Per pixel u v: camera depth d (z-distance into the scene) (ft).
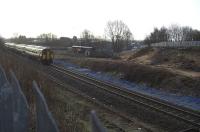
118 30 274.98
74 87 69.82
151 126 41.24
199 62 106.11
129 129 39.27
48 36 333.01
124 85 79.61
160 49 146.51
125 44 289.94
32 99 41.55
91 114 7.66
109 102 54.65
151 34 292.81
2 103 15.70
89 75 96.94
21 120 13.87
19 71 54.24
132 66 92.22
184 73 81.00
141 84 79.82
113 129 39.04
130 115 46.34
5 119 15.39
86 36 287.48
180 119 42.22
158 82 76.23
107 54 181.06
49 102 45.24
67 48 260.83
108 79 89.76
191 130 37.09
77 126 30.94
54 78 80.48
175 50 135.33
